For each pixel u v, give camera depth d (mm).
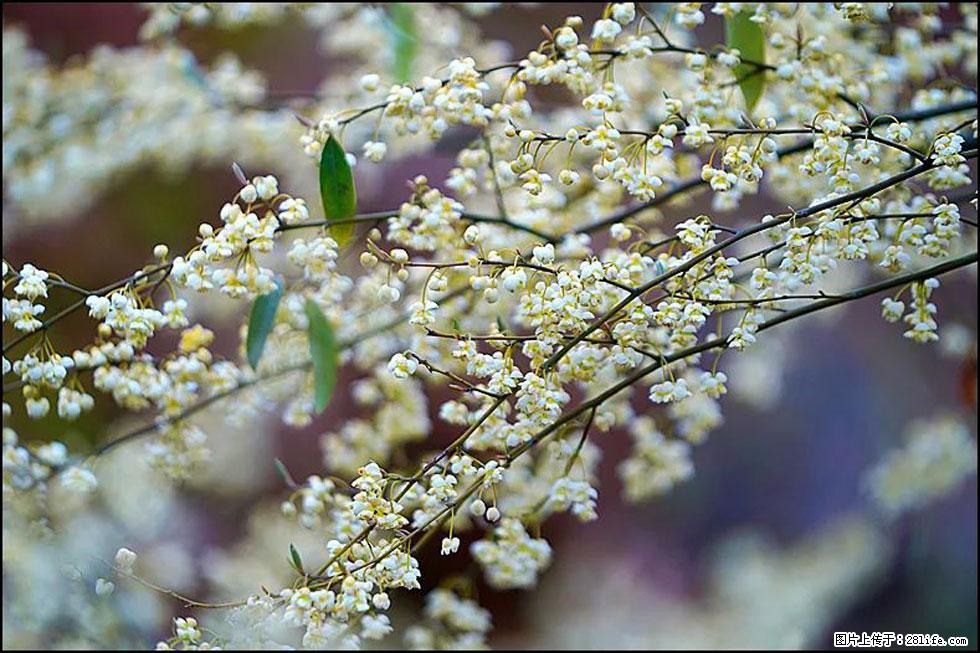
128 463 1161
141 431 996
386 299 913
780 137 980
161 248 922
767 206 1335
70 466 996
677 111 915
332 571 907
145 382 971
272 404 1011
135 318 920
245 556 1209
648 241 948
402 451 1035
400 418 1023
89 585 1030
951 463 1241
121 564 920
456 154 1091
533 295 899
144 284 932
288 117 1099
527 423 922
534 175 907
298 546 1162
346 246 959
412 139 1070
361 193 1208
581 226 1015
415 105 924
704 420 1019
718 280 900
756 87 975
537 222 990
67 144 1148
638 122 1040
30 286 916
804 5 1009
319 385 960
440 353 993
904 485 1254
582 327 904
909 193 964
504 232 1004
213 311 1143
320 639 905
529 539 980
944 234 903
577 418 965
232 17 1112
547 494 982
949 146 892
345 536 932
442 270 930
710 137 910
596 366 921
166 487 1165
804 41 984
